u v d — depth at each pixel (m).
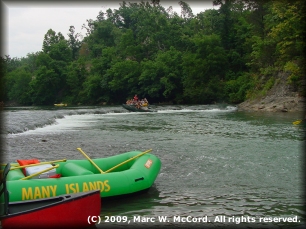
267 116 25.19
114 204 6.64
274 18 36.09
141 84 52.72
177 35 56.28
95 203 5.63
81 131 17.52
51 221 5.30
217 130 17.22
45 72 60.53
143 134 16.11
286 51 31.44
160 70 49.66
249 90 38.12
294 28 29.64
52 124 21.52
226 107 36.38
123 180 6.83
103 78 55.97
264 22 42.94
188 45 53.84
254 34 44.66
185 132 16.66
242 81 42.81
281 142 13.23
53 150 12.12
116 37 71.38
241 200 6.86
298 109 29.19
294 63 31.33
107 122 22.48
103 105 52.75
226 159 10.38
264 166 9.49
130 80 52.41
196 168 9.36
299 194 7.19
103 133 16.64
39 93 60.72
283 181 8.12
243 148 12.04
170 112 31.81
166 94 49.06
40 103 61.94
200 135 15.52
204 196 7.11
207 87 45.38
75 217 5.46
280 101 31.23
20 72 64.75
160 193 7.29
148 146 12.76
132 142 13.73
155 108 36.28
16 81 63.97
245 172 8.91
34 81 60.97
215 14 52.31
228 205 6.60
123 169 8.06
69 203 5.42
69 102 60.41
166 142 13.63
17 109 41.66
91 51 72.94
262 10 44.44
